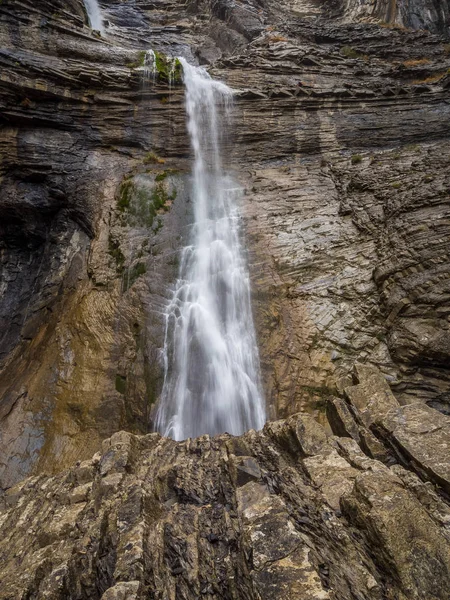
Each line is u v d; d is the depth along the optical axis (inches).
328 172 600.4
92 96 612.4
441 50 846.5
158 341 414.9
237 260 490.9
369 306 405.4
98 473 231.1
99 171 594.2
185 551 151.3
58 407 377.7
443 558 125.6
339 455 200.8
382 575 127.5
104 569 146.7
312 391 371.9
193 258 497.0
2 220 587.2
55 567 155.0
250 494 180.2
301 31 946.7
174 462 239.8
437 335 338.0
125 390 382.9
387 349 374.6
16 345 482.9
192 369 408.2
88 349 410.6
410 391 342.6
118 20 1079.0
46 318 478.6
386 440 213.2
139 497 182.7
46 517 208.5
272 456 220.4
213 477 209.5
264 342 415.2
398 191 484.4
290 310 430.0
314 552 135.9
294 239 497.7
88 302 446.9
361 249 456.8
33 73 573.9
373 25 985.5
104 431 360.8
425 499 158.2
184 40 1050.1
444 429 207.8
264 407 377.1
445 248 381.1
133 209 540.4
